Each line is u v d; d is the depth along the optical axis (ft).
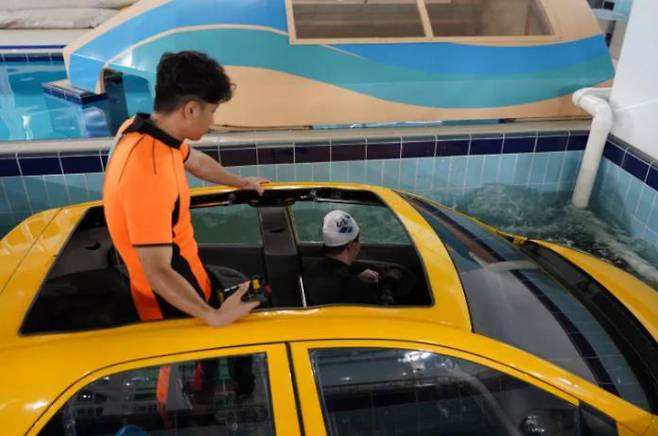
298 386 5.49
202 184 14.60
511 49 16.30
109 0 30.66
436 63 15.84
